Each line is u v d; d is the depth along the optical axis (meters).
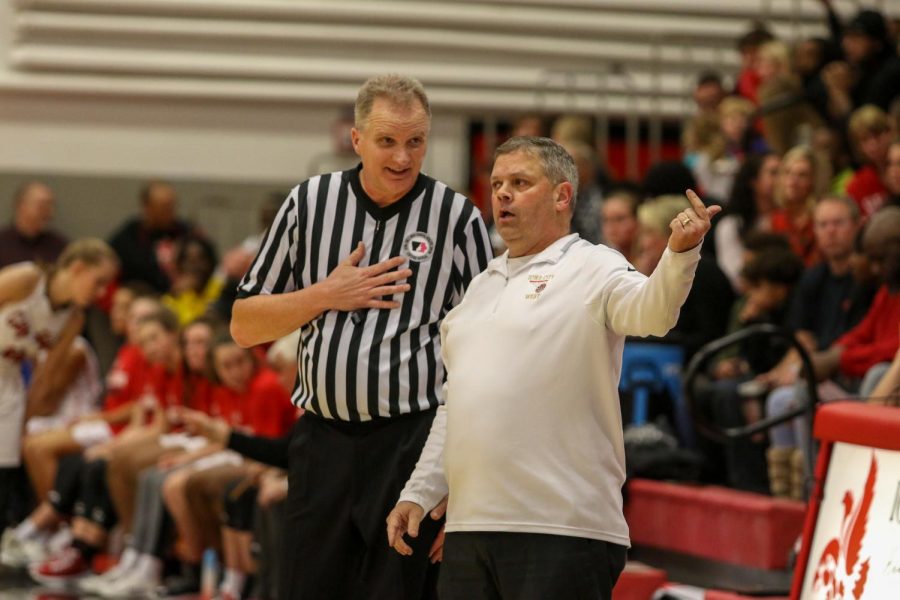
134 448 23.80
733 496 17.75
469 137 34.66
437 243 12.53
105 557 24.80
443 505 11.77
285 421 21.11
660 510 18.92
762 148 27.14
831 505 12.52
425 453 11.83
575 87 34.16
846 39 26.61
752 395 18.66
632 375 20.11
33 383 21.66
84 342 26.98
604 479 10.62
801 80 26.95
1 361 21.03
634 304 10.11
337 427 12.58
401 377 12.32
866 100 25.52
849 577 11.93
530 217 10.95
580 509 10.47
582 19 34.41
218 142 34.41
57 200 34.00
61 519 25.70
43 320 21.34
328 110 34.50
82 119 34.12
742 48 29.94
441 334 11.46
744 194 23.42
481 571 10.74
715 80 29.33
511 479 10.52
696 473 19.34
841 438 12.35
